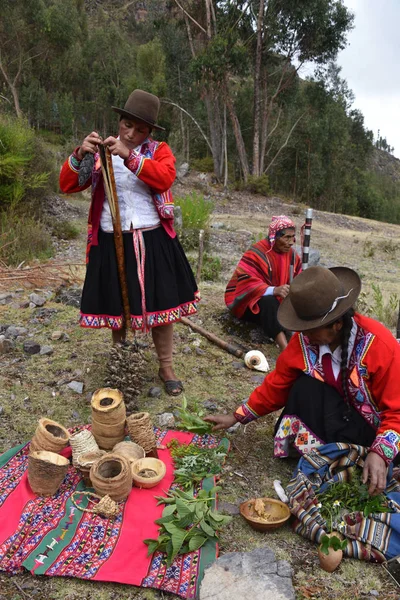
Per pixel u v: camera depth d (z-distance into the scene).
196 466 3.19
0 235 9.03
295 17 25.69
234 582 2.35
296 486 2.87
